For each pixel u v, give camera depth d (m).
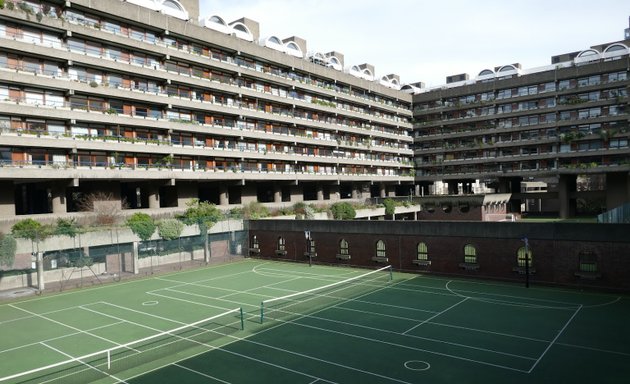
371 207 86.50
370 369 19.72
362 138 99.31
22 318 31.02
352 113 94.19
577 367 19.39
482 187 132.62
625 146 84.62
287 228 51.72
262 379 18.97
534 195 97.25
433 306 29.89
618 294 31.84
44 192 58.59
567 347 21.78
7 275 39.97
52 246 42.75
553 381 18.08
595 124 87.69
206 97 67.31
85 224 48.84
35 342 25.61
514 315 27.39
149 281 42.50
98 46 54.56
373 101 100.12
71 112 50.94
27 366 21.91
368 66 111.12
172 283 41.06
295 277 42.00
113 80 56.00
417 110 110.88
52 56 49.22
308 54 91.56
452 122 104.69
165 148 60.19
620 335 23.33
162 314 30.34
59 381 19.67
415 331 24.75
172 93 62.38
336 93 90.56
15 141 46.81
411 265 42.03
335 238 47.50
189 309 31.38
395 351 21.80
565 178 92.06
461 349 21.84
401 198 99.94
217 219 57.47
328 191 94.56
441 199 93.50
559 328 24.69
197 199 63.44
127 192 66.50
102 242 46.16
